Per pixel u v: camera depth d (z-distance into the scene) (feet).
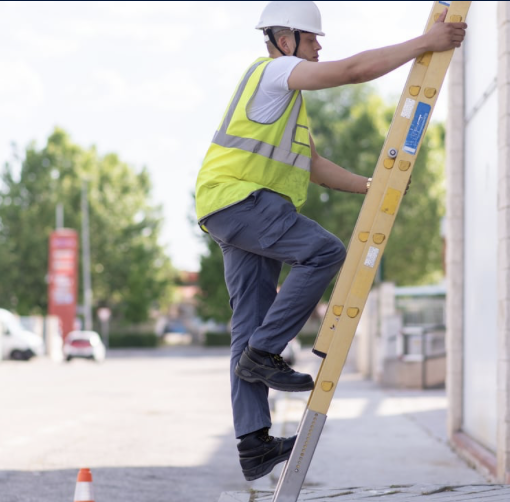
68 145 286.66
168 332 385.29
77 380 106.11
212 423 55.93
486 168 37.73
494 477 33.01
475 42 41.04
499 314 32.45
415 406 68.33
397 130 17.08
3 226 279.08
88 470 18.39
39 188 278.46
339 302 17.19
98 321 303.48
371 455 41.50
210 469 37.86
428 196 219.00
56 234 217.36
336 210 221.25
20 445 44.50
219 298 251.19
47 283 276.82
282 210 16.90
